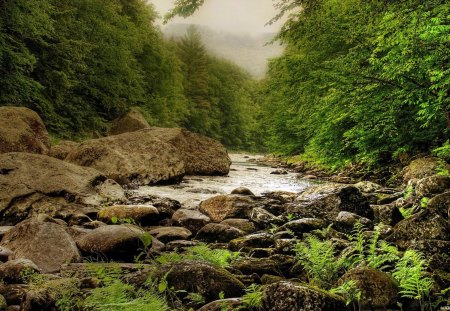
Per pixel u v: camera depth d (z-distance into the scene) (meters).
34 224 5.74
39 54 25.92
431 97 9.23
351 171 17.89
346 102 12.48
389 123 11.48
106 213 8.23
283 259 4.93
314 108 14.94
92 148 14.96
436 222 4.64
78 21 29.62
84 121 31.14
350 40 10.88
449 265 4.00
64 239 5.46
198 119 66.69
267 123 34.53
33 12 22.02
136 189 13.59
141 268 4.75
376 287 3.39
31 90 22.92
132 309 3.11
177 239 7.00
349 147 15.02
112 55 34.03
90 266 4.21
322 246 4.61
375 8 6.88
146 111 39.22
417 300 3.37
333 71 12.30
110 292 3.38
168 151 15.77
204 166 18.97
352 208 7.29
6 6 20.42
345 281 3.55
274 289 3.31
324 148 15.48
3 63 21.17
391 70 9.10
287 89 21.20
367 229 6.20
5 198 8.80
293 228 6.49
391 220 6.56
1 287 4.05
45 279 4.20
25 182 9.40
